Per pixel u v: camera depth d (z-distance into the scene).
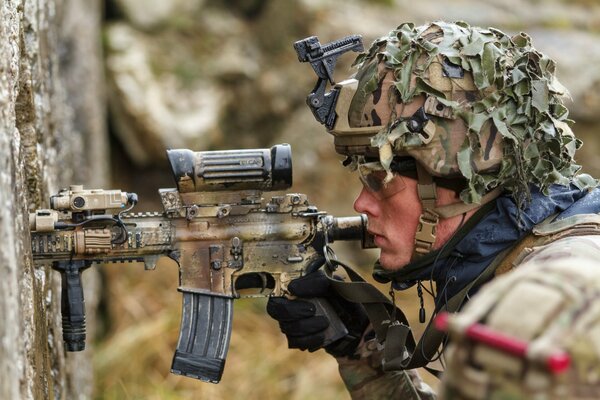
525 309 2.58
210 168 4.71
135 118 11.56
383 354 5.14
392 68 4.42
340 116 4.54
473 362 2.62
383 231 4.63
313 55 4.54
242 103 12.35
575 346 2.52
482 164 4.32
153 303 11.34
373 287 4.95
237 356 10.73
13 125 3.84
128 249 4.68
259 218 4.89
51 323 5.46
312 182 12.23
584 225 4.29
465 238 4.45
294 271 4.95
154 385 9.95
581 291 2.59
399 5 12.84
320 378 10.45
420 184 4.44
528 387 2.51
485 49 4.35
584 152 12.20
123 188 11.91
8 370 2.96
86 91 10.05
